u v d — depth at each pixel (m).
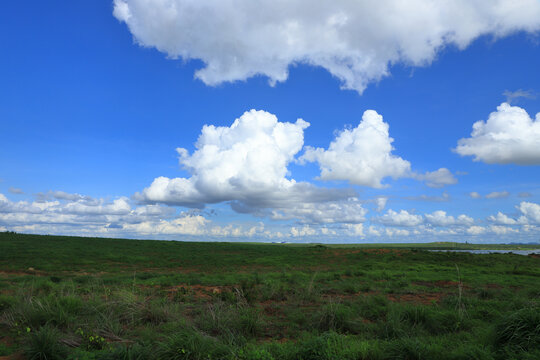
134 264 31.52
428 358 6.40
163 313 9.77
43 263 27.28
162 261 34.16
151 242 53.09
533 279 22.06
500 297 13.99
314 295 13.90
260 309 11.21
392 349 6.77
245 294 12.94
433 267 30.39
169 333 8.10
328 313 9.75
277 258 39.66
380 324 9.01
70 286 14.76
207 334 7.91
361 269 29.41
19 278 18.77
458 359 6.25
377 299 12.38
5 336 7.99
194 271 27.61
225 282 19.20
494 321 8.59
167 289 16.33
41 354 6.39
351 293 15.88
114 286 15.30
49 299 10.03
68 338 7.46
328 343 6.71
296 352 6.59
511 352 6.21
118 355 6.22
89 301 10.34
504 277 22.78
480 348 6.67
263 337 8.65
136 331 8.45
